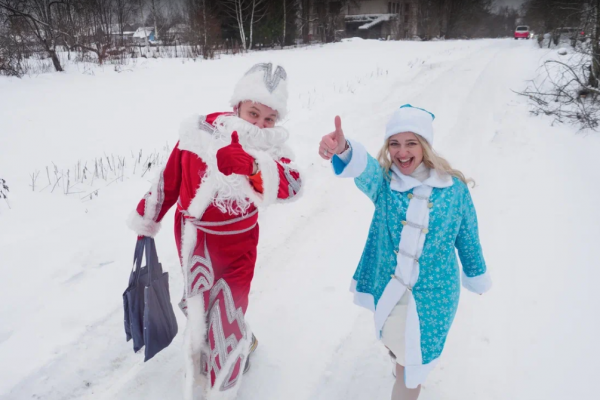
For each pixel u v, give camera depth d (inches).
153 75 570.3
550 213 193.2
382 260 96.1
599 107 347.3
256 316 137.5
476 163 250.7
